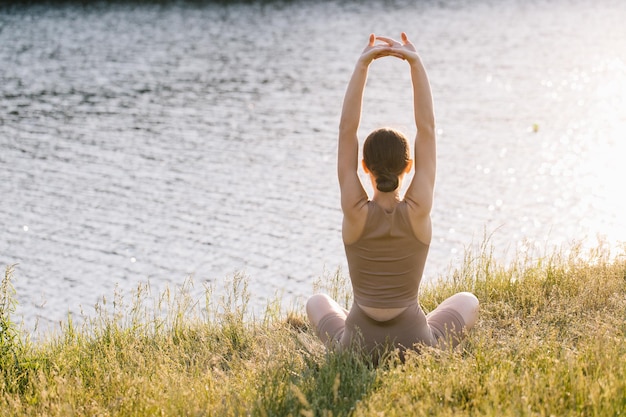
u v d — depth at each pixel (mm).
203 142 24906
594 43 43250
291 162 22453
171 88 33094
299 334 5535
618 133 26047
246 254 15195
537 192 19703
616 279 5977
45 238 16406
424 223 3963
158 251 15516
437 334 4340
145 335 6051
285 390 3836
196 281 13727
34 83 33500
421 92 4012
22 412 4176
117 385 4402
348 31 47094
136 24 49562
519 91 32781
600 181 20641
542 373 3852
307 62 38438
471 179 20875
